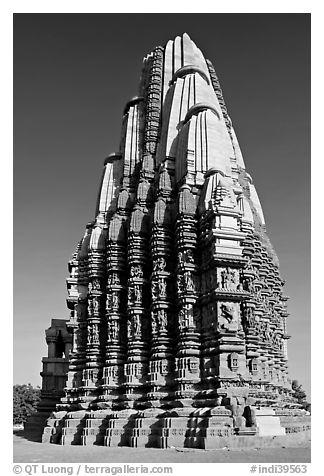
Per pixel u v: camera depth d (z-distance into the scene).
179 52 43.44
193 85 38.06
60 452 23.70
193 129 33.78
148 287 32.94
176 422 24.30
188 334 27.70
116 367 32.28
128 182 39.72
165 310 30.28
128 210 37.34
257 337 32.22
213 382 25.72
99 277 36.09
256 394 28.72
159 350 29.22
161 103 41.22
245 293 27.09
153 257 31.75
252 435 22.88
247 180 45.78
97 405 30.92
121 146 43.53
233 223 28.44
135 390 30.05
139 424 25.86
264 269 39.47
